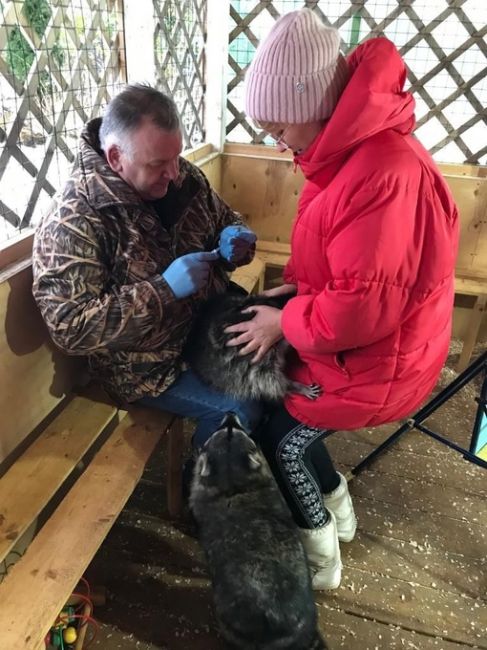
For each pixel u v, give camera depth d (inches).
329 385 52.2
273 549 55.6
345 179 42.9
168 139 51.8
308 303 48.8
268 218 117.1
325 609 65.1
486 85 104.0
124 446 61.8
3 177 59.7
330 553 64.0
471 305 117.5
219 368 62.2
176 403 65.5
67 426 63.4
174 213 63.4
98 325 53.1
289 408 57.2
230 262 67.9
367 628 63.2
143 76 85.5
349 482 83.0
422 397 54.4
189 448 88.4
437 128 109.7
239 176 115.2
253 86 45.1
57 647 56.7
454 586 68.4
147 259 57.2
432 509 79.1
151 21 84.0
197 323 65.6
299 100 43.6
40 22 61.7
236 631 53.6
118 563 69.5
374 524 76.4
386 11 102.0
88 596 63.0
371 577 69.1
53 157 67.9
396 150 42.2
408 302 44.9
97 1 72.7
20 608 44.3
